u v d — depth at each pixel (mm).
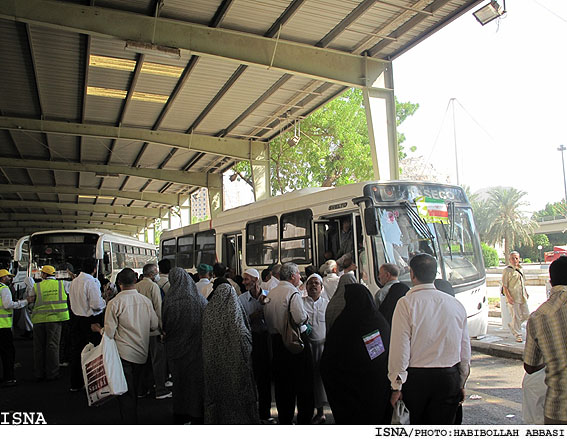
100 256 17438
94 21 11594
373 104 14242
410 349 3812
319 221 10078
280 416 5672
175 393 5957
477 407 6406
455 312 3875
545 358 3498
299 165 29828
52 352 9062
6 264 25062
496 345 9516
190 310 6000
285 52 13531
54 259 17359
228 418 5035
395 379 3795
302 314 5453
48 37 13055
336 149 29188
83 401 7457
